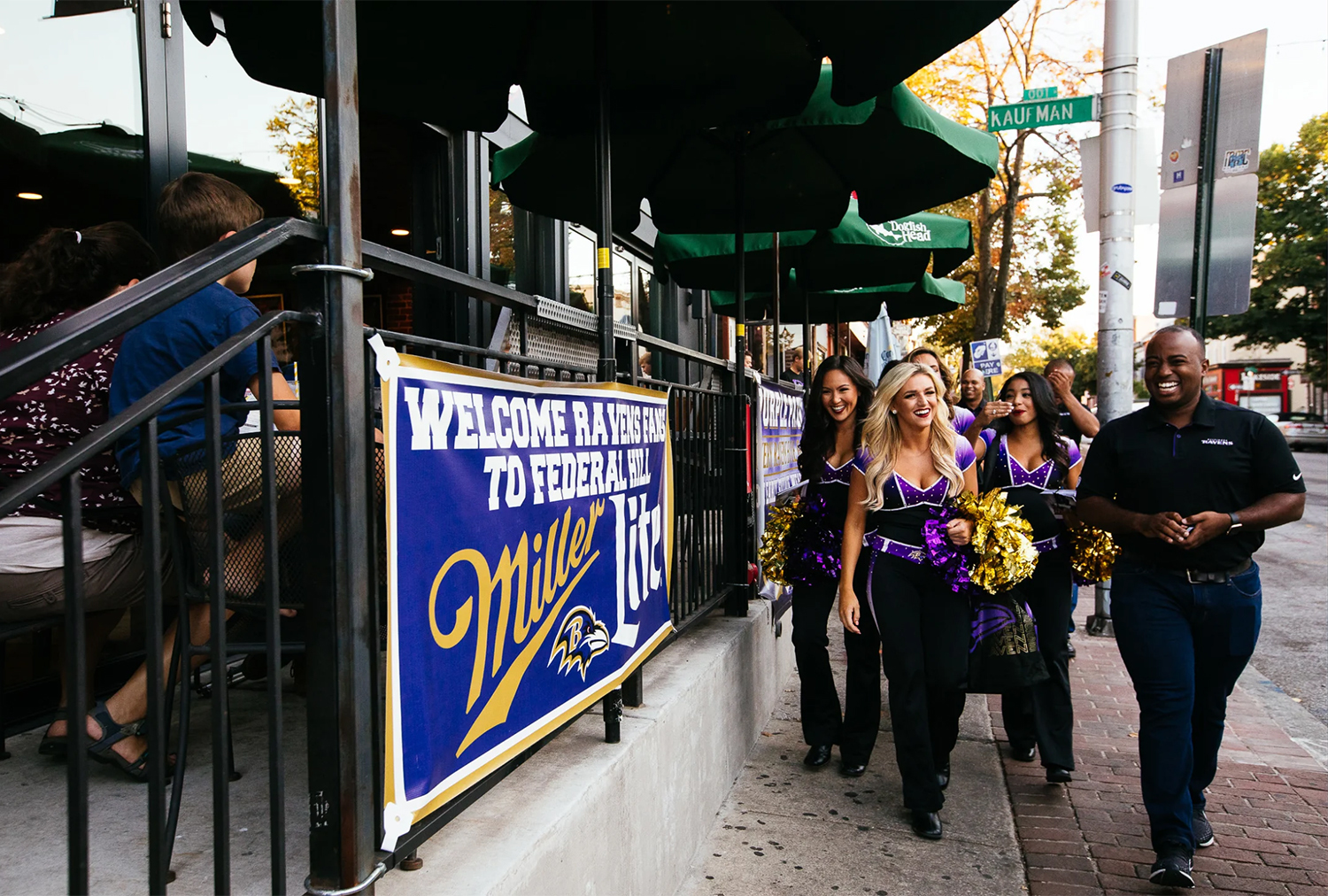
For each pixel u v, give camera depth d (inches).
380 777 66.1
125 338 90.2
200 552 82.6
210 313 89.2
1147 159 279.0
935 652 142.1
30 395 93.7
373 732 65.0
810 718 169.0
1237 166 226.1
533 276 283.6
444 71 134.3
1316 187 1572.3
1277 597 332.8
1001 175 725.3
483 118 144.4
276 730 60.0
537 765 99.2
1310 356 1653.5
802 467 171.3
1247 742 182.9
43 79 131.5
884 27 130.8
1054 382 215.0
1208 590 124.6
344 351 60.8
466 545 74.7
